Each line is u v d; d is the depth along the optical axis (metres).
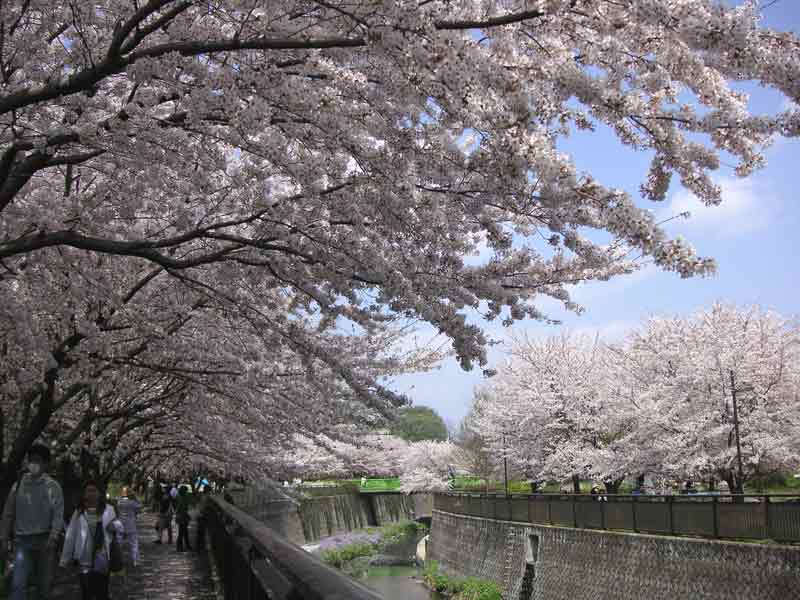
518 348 29.36
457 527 30.23
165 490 21.05
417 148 4.88
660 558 15.04
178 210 6.68
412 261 5.46
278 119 5.13
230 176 6.10
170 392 12.26
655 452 20.80
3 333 8.37
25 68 5.33
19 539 6.73
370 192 5.24
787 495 13.06
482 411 37.91
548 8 3.91
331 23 4.52
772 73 3.34
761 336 20.27
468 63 3.81
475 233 6.72
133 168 6.23
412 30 3.83
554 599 19.23
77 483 13.73
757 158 4.20
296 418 10.21
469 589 23.73
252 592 5.30
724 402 19.48
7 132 6.38
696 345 21.77
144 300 9.66
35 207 6.48
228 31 5.42
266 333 7.06
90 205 7.42
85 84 4.53
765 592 12.32
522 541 22.36
